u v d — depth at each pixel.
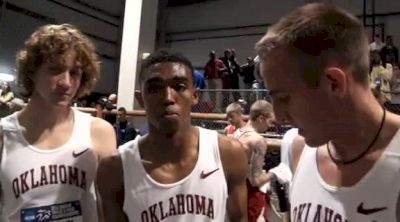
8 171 1.24
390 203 0.68
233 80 8.35
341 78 0.63
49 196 1.24
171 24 14.66
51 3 12.13
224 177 1.13
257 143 2.98
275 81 0.67
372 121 0.70
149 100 1.08
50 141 1.28
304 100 0.65
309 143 0.70
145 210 1.06
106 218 1.17
